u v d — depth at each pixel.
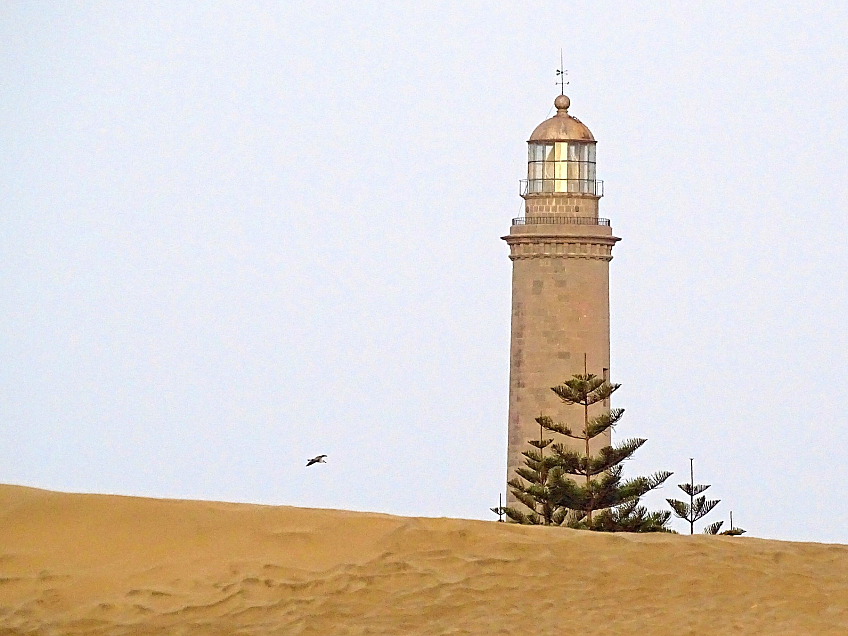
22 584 103.88
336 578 103.12
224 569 104.56
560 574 103.19
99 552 107.19
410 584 102.31
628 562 104.50
